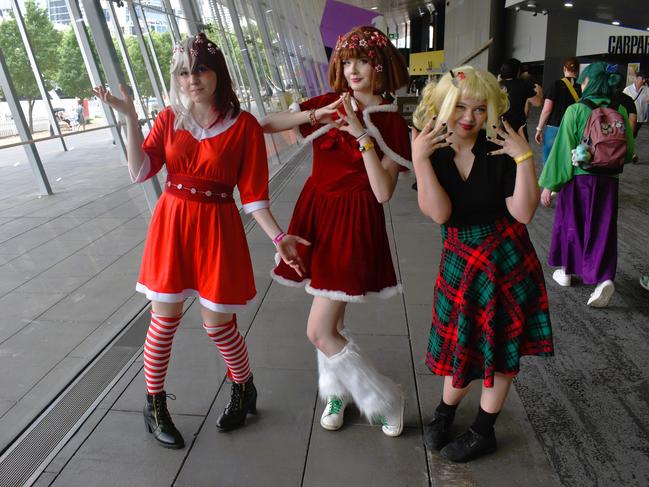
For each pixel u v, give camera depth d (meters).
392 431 2.03
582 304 3.22
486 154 1.67
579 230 3.24
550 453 1.94
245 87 9.54
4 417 2.21
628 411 2.19
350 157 1.82
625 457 1.92
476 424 1.90
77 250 4.08
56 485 1.79
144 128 5.43
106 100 1.69
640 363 2.56
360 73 1.76
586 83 3.13
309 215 1.92
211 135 1.78
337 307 1.93
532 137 11.04
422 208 1.71
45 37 4.09
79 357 2.70
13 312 3.16
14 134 3.78
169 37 6.49
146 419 2.01
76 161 4.34
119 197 4.80
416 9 34.19
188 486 1.79
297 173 7.92
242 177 1.88
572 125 3.08
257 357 2.63
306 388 2.37
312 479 1.82
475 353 1.77
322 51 19.61
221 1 8.88
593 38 17.48
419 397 2.29
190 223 1.82
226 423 2.06
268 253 4.26
